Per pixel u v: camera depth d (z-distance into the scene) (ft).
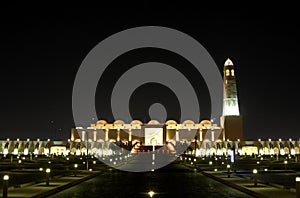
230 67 326.03
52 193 59.67
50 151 267.59
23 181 77.87
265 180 81.46
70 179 79.36
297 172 104.83
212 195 58.34
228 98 321.73
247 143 274.77
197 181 81.97
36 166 130.41
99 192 61.72
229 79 324.39
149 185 73.20
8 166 129.18
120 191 63.16
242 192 62.23
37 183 70.49
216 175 90.99
